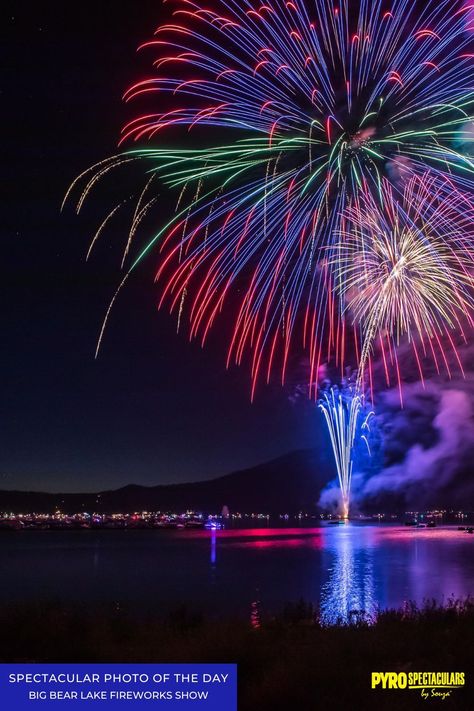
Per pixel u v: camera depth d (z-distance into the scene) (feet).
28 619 53.36
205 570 212.43
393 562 226.38
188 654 42.42
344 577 171.01
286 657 39.11
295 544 385.29
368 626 55.06
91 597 134.21
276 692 33.58
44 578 193.57
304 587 147.64
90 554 332.80
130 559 285.64
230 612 100.27
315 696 33.30
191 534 636.07
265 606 110.63
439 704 31.27
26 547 417.28
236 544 406.62
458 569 192.34
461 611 59.82
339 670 35.65
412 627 51.47
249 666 39.42
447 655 38.73
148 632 54.39
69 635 49.73
